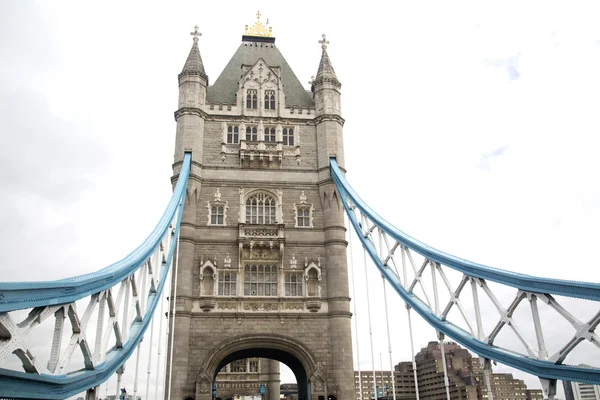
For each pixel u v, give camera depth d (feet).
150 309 112.06
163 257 128.06
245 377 259.19
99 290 75.25
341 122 175.01
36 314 57.93
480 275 87.92
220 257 152.87
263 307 147.84
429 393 501.56
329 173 164.14
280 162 166.81
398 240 120.67
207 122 170.30
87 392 79.05
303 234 158.51
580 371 68.23
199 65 175.52
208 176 162.30
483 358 87.35
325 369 143.95
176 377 135.95
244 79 178.09
